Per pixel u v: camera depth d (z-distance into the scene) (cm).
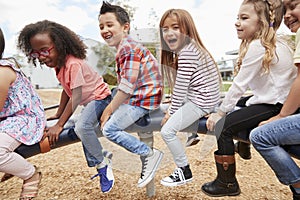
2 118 188
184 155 192
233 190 191
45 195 262
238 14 196
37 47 189
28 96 194
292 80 181
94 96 193
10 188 285
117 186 274
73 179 296
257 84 189
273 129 157
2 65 180
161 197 249
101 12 205
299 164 317
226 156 187
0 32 184
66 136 197
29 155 193
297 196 164
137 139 192
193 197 247
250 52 181
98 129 192
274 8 183
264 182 278
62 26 196
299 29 162
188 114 182
